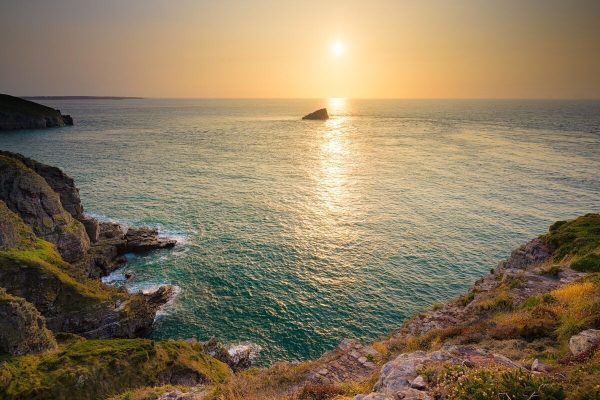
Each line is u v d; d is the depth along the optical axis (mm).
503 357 12695
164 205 76375
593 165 112812
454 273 50469
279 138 184125
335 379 19312
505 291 26469
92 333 36344
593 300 17844
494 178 98625
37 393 22219
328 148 151500
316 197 82812
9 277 33562
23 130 197750
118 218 68812
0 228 36250
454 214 71812
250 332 39438
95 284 41500
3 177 43812
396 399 10578
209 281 48656
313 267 52062
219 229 64750
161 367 26594
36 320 27812
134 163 115188
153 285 47781
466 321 23797
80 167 107062
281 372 20922
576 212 72438
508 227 65375
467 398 9469
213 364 30766
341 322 40844
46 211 46406
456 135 193875
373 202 79500
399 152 141000
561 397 8984
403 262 53375
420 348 20891
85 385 23484
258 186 91562
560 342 15109
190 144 159125
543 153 134750
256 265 52594
